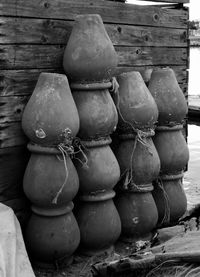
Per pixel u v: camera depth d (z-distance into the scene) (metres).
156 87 5.05
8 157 4.33
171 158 5.07
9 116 4.28
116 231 4.54
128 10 5.18
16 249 3.47
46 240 4.14
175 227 4.08
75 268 4.36
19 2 4.21
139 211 4.75
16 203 4.44
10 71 4.23
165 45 5.69
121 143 4.80
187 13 5.91
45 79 4.09
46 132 3.98
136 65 5.38
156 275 3.07
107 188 4.45
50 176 4.05
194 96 16.86
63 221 4.20
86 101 4.34
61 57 4.59
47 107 3.99
